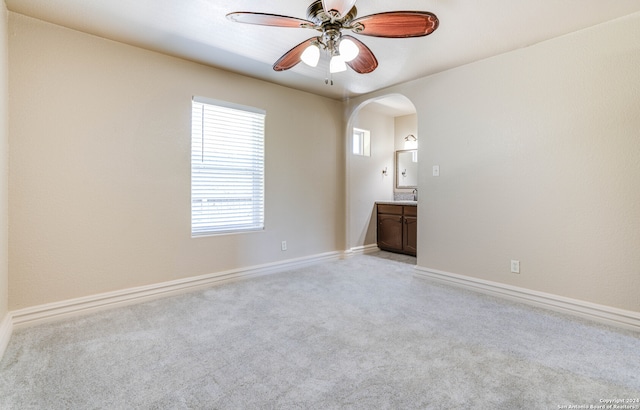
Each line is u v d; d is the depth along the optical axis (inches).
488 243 115.7
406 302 107.0
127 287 104.7
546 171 101.2
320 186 164.9
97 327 86.7
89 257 97.6
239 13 67.2
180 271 116.6
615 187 88.7
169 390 59.4
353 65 91.2
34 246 88.7
